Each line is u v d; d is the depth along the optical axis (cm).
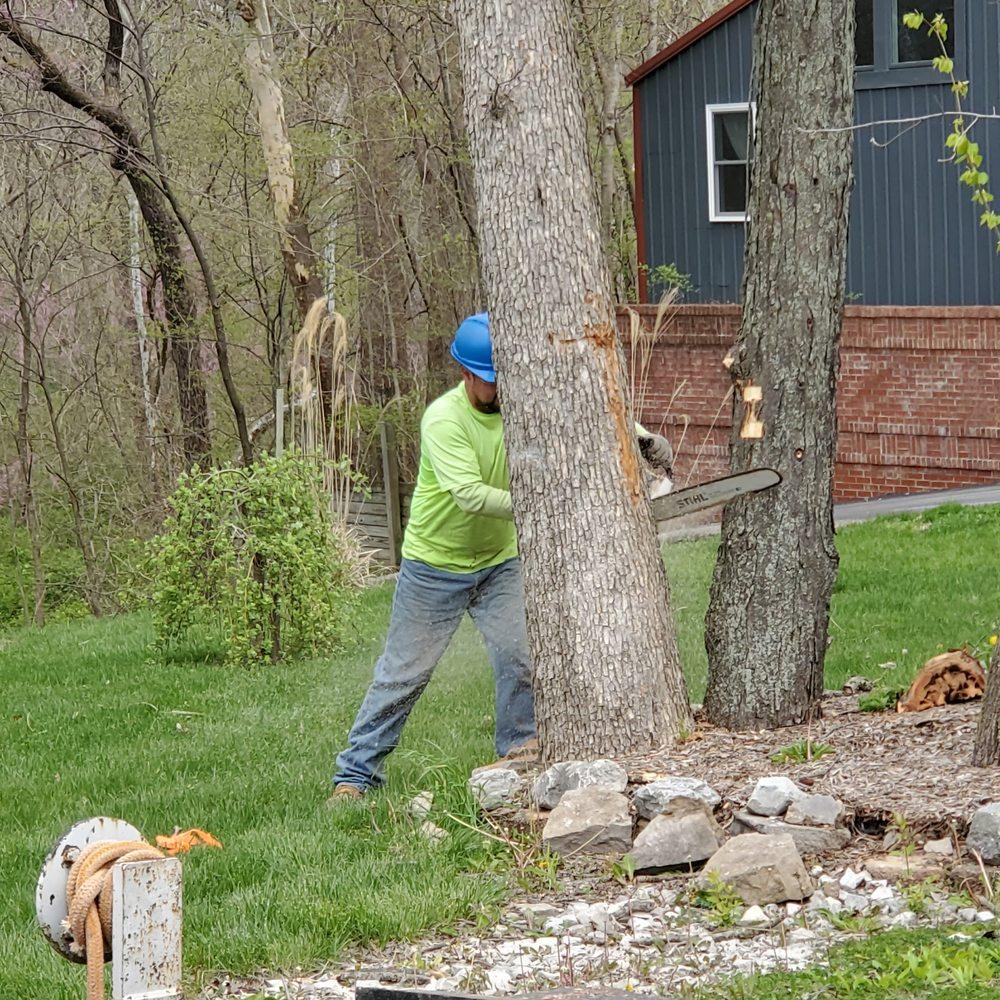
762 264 869
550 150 824
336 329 2209
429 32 3278
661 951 615
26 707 1312
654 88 3139
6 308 3322
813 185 852
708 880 677
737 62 3028
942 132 2772
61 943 363
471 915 684
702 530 2158
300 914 665
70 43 2981
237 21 3009
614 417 844
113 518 3522
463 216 3244
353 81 3138
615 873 712
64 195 3161
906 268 2847
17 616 3706
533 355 833
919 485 2692
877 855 695
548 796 802
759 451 880
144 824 880
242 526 1470
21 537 3847
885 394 2711
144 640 1638
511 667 930
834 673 1165
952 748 786
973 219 2764
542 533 846
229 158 2991
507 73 821
